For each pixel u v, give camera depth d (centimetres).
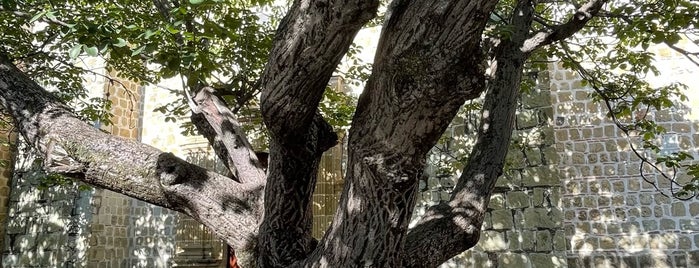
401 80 218
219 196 344
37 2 464
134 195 342
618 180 913
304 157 324
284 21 265
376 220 253
